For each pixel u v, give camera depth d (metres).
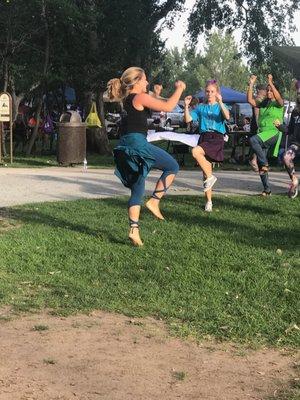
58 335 4.04
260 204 8.81
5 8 17.66
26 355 3.71
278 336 4.04
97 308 4.55
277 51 16.38
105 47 21.45
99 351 3.79
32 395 3.19
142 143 6.11
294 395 3.24
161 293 4.85
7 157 18.12
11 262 5.68
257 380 3.43
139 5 21.62
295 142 9.31
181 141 14.73
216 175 12.60
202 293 4.84
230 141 20.77
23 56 19.34
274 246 6.31
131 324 4.25
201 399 3.19
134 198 6.23
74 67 20.80
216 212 8.18
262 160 9.48
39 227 7.15
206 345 3.92
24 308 4.52
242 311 4.43
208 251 6.05
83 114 22.89
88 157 20.55
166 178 6.89
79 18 18.66
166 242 6.42
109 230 6.97
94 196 9.65
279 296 4.79
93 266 5.57
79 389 3.27
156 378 3.43
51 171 13.49
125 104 6.19
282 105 9.38
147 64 26.92
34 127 20.38
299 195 9.77
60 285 5.04
